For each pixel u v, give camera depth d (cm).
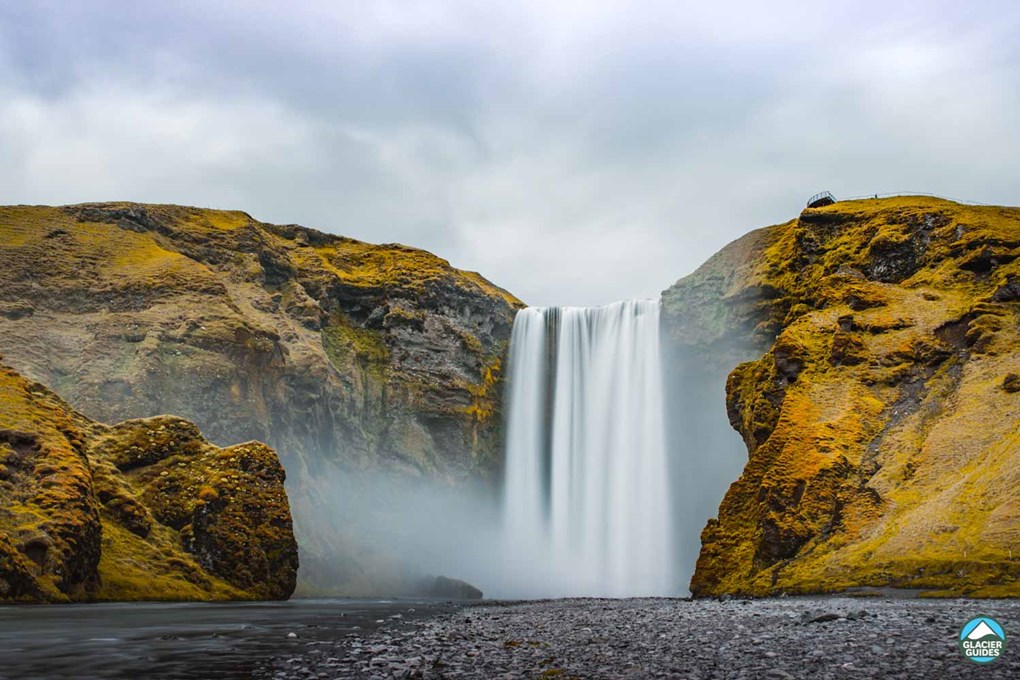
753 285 11556
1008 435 6975
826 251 11312
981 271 9700
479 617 4712
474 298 15688
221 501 8169
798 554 7156
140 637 3422
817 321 9731
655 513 12362
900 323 9262
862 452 7762
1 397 6962
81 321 11938
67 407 8512
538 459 14300
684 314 12325
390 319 14650
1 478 6231
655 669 2431
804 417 8306
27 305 11856
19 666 2562
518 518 14188
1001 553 5716
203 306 12181
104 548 7206
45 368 10819
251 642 3231
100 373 10725
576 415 13925
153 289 12369
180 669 2492
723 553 7812
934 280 9931
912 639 3022
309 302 14162
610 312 13912
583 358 14088
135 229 14262
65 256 12925
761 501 7756
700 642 3086
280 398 11894
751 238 12500
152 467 8488
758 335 11281
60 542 6109
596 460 13375
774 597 6394
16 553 5728
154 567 7412
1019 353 8069
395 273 15275
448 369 14475
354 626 4066
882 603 4941
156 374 10781
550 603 6950
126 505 7794
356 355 14050
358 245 16725
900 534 6494
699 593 7738
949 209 10869
